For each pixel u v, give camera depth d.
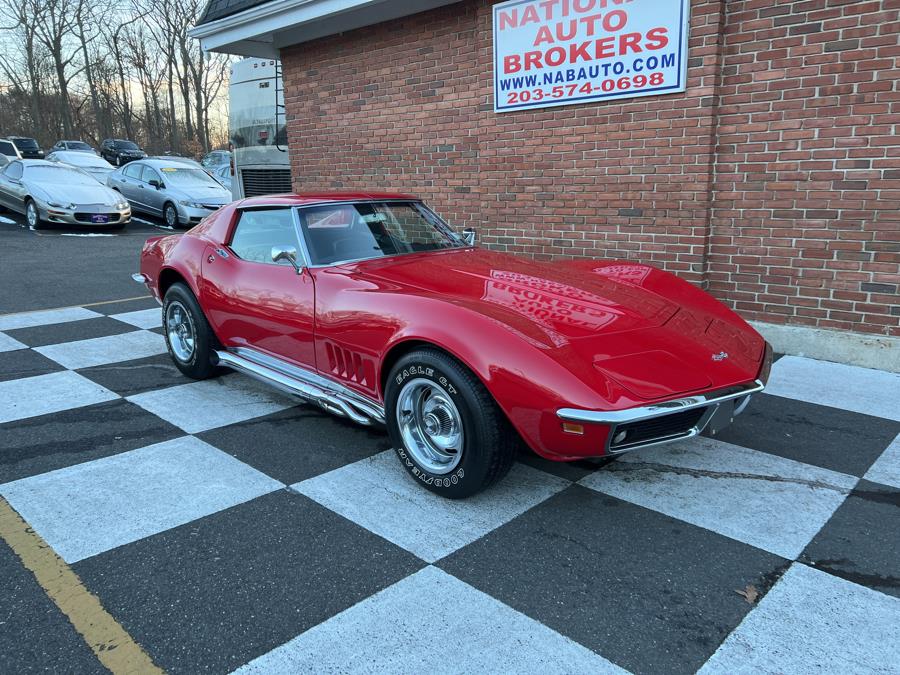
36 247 11.88
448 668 2.07
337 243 3.99
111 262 10.45
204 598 2.42
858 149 4.79
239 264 4.27
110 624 2.28
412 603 2.38
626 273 4.07
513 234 6.86
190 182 15.62
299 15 7.43
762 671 2.04
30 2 46.50
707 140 5.35
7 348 5.75
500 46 6.42
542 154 6.41
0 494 3.18
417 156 7.62
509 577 2.54
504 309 3.09
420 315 3.05
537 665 2.08
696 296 3.86
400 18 7.35
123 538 2.80
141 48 50.94
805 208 5.10
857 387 4.55
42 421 4.10
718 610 2.33
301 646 2.17
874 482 3.25
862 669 2.05
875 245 4.85
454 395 2.88
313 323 3.64
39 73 48.78
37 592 2.45
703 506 3.05
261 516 2.98
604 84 5.80
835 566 2.58
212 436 3.88
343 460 3.56
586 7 5.75
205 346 4.64
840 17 4.70
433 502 3.11
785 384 4.62
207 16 8.80
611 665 2.08
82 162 21.89
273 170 10.97
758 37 5.05
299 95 8.78
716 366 2.99
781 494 3.15
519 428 2.74
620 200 5.97
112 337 6.14
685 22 5.24
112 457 3.59
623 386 2.67
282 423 4.08
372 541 2.78
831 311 5.14
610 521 2.93
